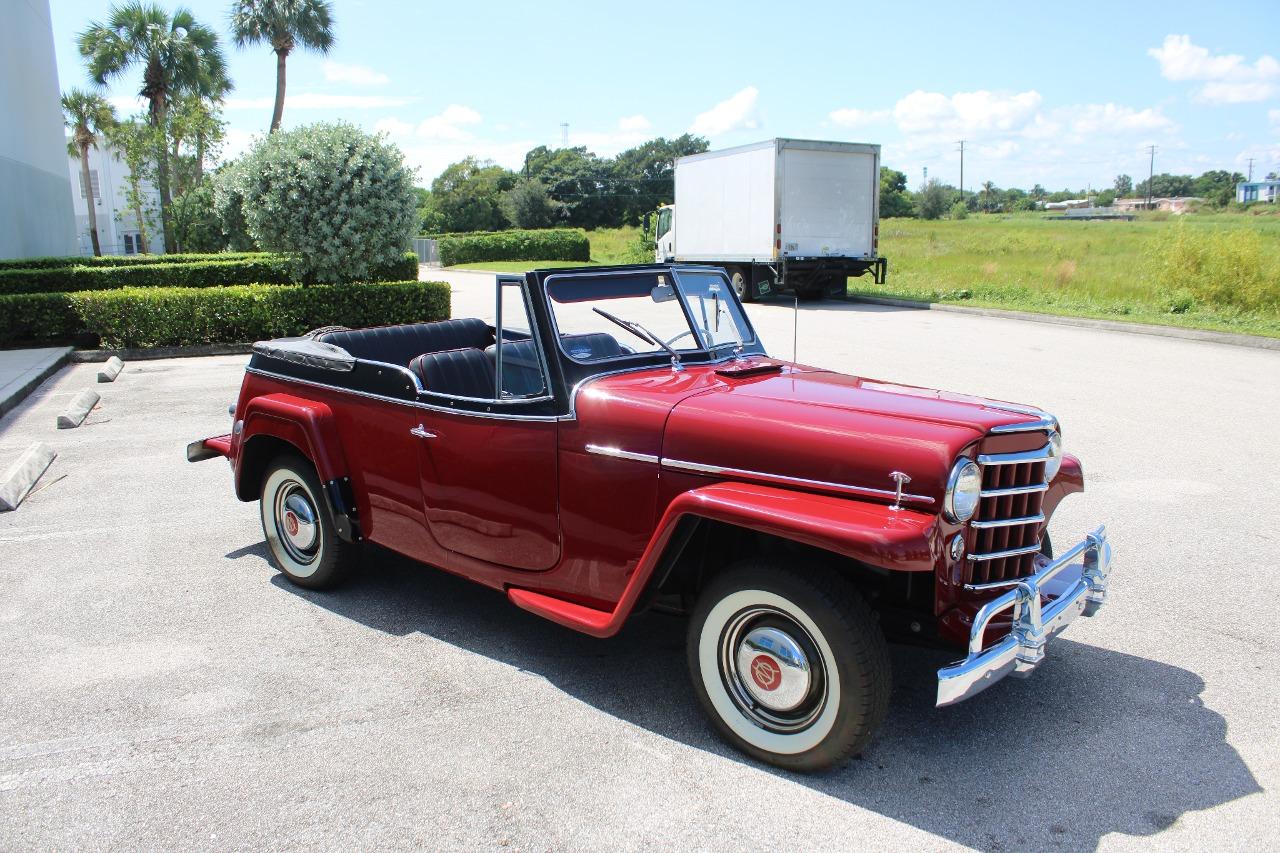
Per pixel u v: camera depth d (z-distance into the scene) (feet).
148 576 16.16
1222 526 18.12
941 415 10.19
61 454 24.85
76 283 56.13
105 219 172.45
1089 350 41.32
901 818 9.21
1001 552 10.33
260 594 15.34
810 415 10.31
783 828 9.07
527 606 11.84
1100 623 13.93
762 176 64.59
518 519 12.10
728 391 11.44
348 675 12.43
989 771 10.05
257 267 60.90
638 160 280.31
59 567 16.58
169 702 11.72
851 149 64.95
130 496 21.04
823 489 9.75
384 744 10.70
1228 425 26.53
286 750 10.59
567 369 11.68
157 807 9.55
